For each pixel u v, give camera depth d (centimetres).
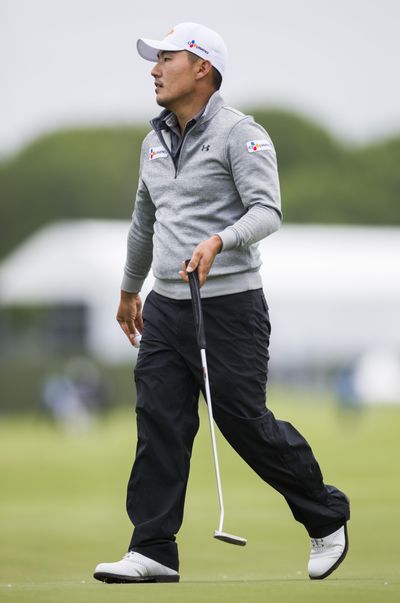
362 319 13612
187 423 1700
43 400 8688
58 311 13788
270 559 2255
